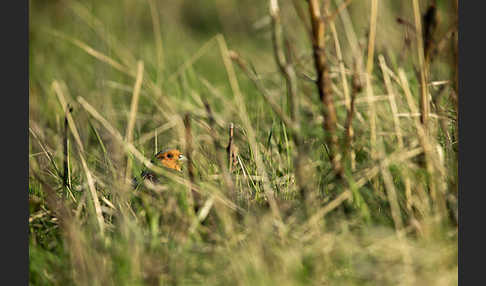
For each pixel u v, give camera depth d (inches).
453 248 322.3
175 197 364.5
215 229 350.9
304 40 490.6
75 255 311.1
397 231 330.0
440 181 350.0
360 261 321.7
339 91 402.9
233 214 358.6
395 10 484.4
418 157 365.1
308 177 372.5
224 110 503.8
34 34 738.8
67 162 388.5
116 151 390.9
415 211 355.3
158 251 325.4
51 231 353.7
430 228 334.0
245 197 380.2
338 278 311.1
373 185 368.8
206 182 380.2
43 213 365.7
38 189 390.0
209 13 873.5
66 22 765.3
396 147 374.9
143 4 822.5
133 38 737.6
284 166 406.6
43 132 478.3
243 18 804.6
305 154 384.8
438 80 412.5
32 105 531.5
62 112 504.7
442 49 380.8
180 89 538.3
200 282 309.9
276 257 313.9
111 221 367.9
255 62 663.8
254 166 405.1
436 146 360.2
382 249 327.0
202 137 446.9
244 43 756.6
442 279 303.3
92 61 627.8
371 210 361.4
